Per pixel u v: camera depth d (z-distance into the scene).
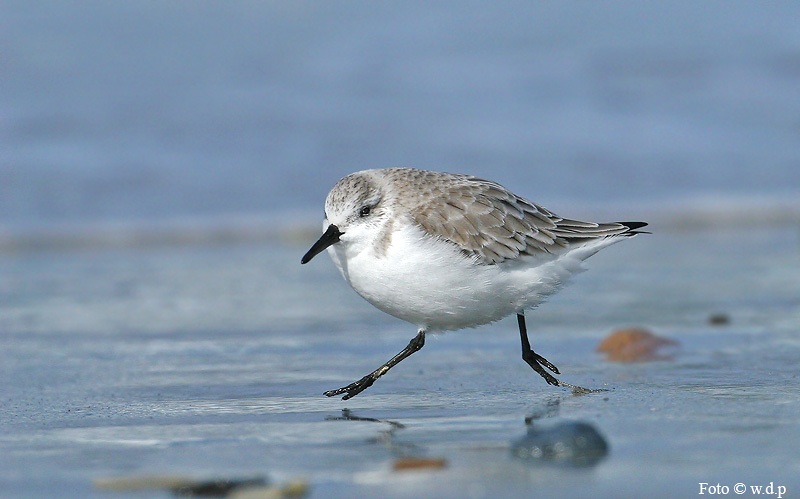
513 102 21.88
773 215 17.16
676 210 17.31
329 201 8.31
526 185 18.12
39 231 16.16
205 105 20.98
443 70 23.05
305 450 6.55
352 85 22.33
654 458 6.14
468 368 9.35
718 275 13.67
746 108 21.64
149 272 14.37
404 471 6.00
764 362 9.23
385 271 8.13
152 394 8.38
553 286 8.61
